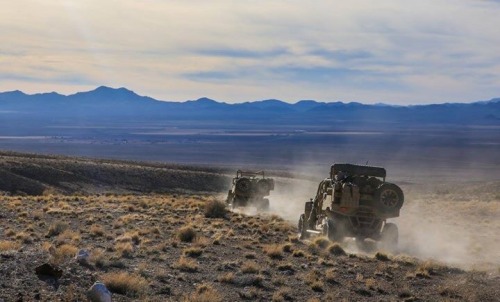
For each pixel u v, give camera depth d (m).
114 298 12.56
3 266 13.48
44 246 18.11
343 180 23.39
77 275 13.79
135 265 16.53
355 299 14.20
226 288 14.57
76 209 33.62
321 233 24.05
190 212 35.28
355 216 22.88
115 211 33.31
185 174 99.19
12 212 30.08
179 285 14.48
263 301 13.58
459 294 14.90
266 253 19.91
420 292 15.17
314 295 14.44
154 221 28.72
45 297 11.62
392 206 22.70
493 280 16.56
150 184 89.38
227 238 23.58
